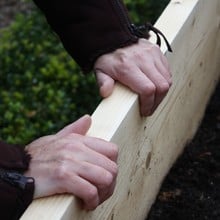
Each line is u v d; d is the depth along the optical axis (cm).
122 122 139
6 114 338
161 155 182
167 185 195
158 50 152
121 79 148
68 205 115
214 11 209
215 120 224
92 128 135
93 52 153
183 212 186
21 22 417
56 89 355
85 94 350
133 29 157
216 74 235
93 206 119
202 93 217
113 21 154
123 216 158
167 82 147
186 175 198
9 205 116
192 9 181
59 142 122
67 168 117
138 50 150
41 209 114
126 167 150
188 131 208
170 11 179
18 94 354
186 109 200
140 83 145
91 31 154
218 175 199
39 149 123
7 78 376
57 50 388
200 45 200
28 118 338
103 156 120
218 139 215
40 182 117
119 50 151
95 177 117
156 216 184
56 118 336
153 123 165
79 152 120
